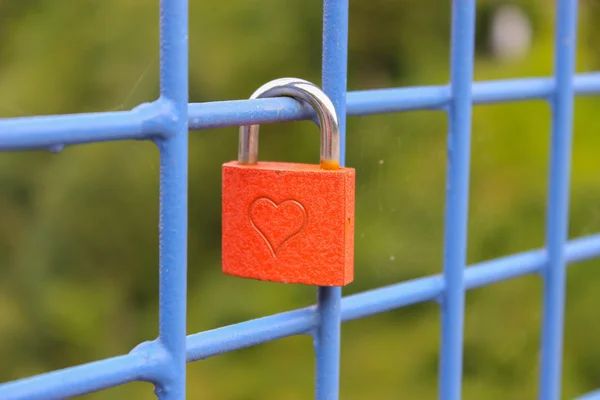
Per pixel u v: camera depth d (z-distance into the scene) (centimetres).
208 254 563
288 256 100
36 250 561
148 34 539
